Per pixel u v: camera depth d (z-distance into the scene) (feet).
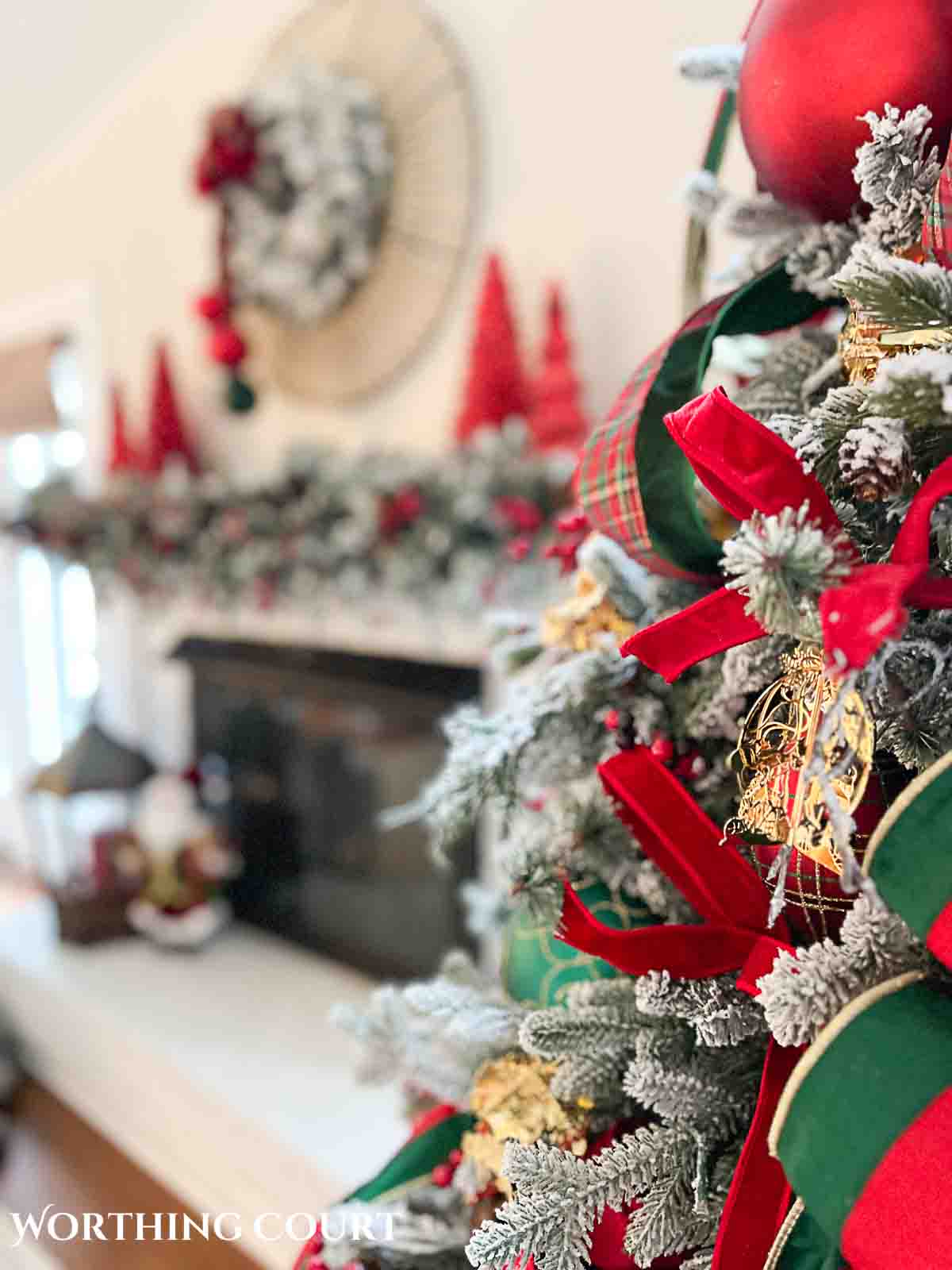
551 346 4.28
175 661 7.18
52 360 8.63
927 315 1.11
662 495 1.54
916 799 1.07
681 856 1.45
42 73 7.11
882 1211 1.01
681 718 1.74
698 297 1.93
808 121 1.41
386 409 5.68
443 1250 1.90
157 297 7.49
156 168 7.25
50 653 9.77
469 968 2.39
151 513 6.57
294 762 6.57
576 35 4.44
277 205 5.47
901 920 1.13
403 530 4.80
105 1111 6.14
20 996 6.82
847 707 1.10
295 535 5.56
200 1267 4.79
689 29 4.00
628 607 1.81
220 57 6.52
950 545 1.25
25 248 9.07
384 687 5.57
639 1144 1.44
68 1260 4.90
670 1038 1.51
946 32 1.32
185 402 7.33
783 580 1.00
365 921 6.22
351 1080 5.20
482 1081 1.73
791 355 1.63
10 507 9.75
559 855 1.76
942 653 1.14
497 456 4.28
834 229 1.50
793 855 1.35
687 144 4.06
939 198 1.22
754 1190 1.29
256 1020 5.90
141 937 7.20
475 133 4.92
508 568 4.49
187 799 7.05
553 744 1.89
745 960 1.42
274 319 6.05
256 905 7.13
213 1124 5.16
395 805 5.79
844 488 1.31
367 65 5.43
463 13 4.93
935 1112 1.01
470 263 5.05
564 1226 1.35
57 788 6.71
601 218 4.43
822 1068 1.09
